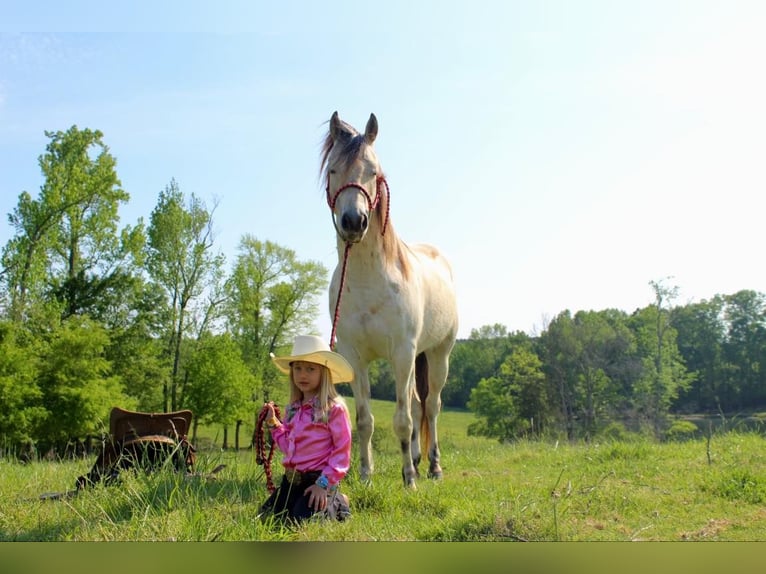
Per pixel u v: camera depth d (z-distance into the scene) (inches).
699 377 1659.7
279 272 1503.4
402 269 220.1
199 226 1369.3
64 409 1017.5
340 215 193.6
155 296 1366.9
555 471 252.7
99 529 134.2
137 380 1322.6
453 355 2485.2
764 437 326.3
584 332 1526.8
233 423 1393.9
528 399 1567.4
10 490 195.2
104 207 1255.5
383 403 1828.2
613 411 1509.6
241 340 1482.5
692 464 251.3
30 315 1120.8
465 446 418.0
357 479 192.7
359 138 199.8
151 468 187.6
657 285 1444.4
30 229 1162.0
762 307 1660.9
